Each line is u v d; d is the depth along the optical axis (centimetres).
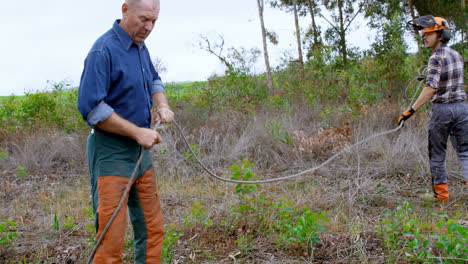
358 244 311
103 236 220
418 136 637
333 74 1170
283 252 327
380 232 331
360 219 386
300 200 438
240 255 328
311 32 1558
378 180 514
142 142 226
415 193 467
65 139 782
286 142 676
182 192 519
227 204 433
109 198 230
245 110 942
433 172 427
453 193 456
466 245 268
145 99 246
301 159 629
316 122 830
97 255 230
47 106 930
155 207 257
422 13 1333
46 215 453
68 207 471
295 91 1191
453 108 405
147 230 256
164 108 269
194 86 1223
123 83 232
